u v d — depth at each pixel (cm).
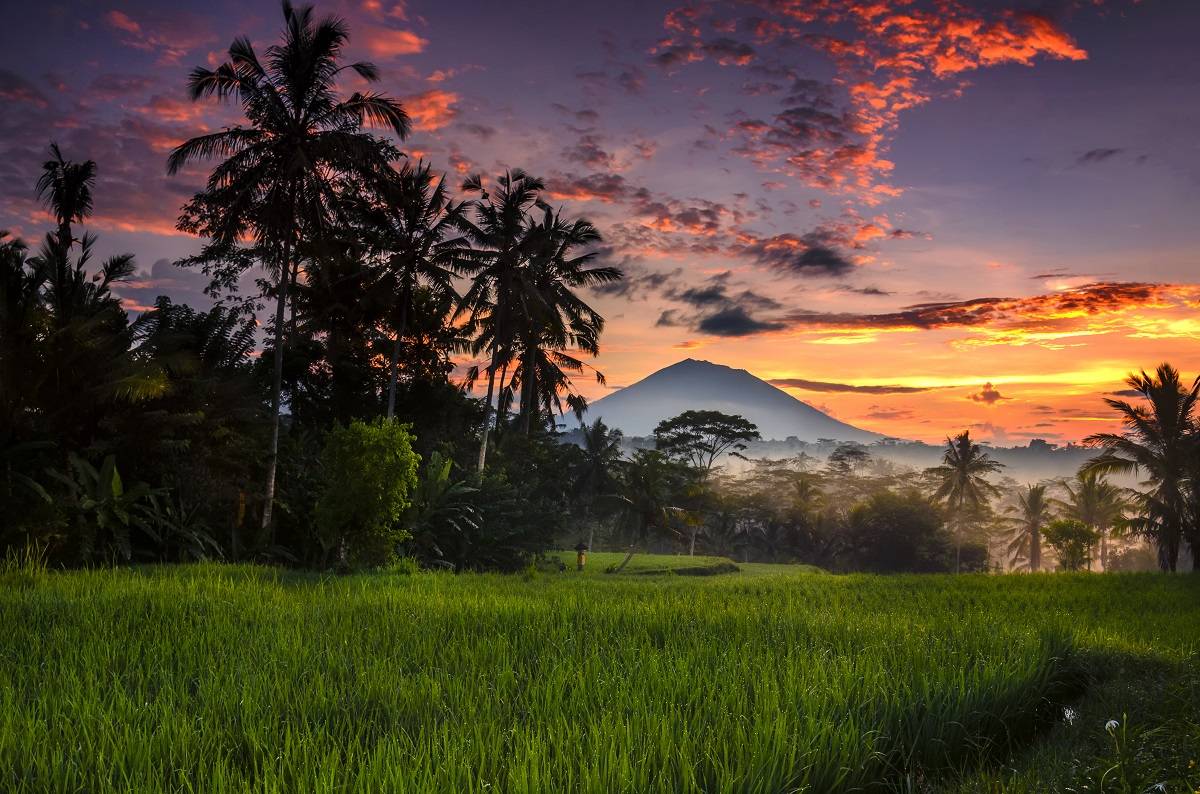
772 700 612
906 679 704
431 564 3012
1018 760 617
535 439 4756
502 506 3466
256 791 412
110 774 444
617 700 613
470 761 479
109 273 2373
